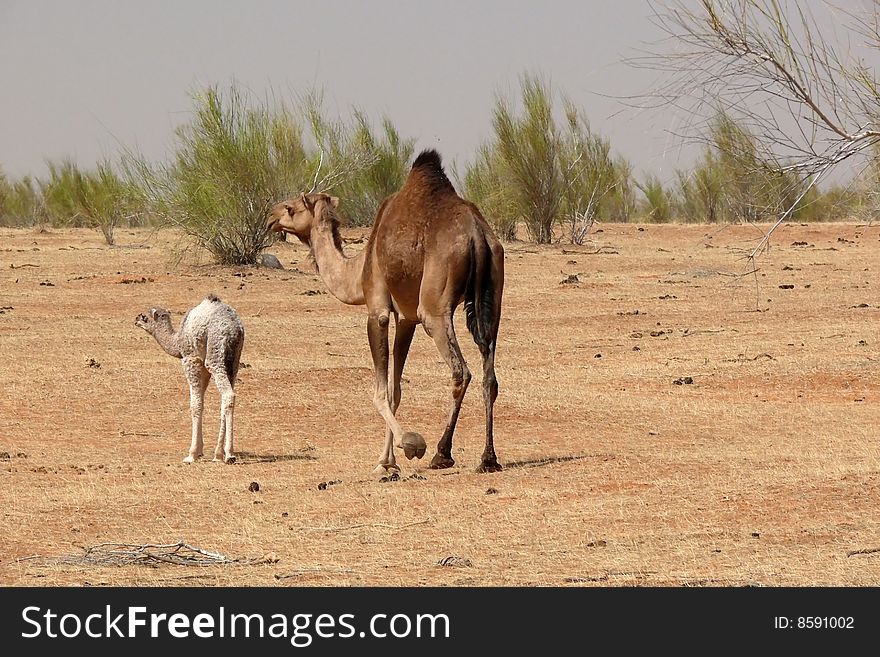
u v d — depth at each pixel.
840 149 15.98
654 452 24.27
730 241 81.44
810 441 25.27
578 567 15.66
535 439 26.61
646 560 15.91
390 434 22.67
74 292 53.22
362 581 15.24
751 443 25.31
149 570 15.98
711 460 22.67
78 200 83.81
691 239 82.88
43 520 18.83
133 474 22.70
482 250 21.83
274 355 38.88
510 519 18.31
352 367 36.03
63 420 29.02
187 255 67.12
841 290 56.09
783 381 33.81
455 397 22.25
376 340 23.03
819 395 31.84
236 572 15.85
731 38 15.55
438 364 37.69
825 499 18.78
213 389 32.94
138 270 61.00
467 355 39.72
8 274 58.84
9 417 29.20
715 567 15.51
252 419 29.36
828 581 14.77
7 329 42.69
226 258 63.16
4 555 16.81
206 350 24.23
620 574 15.27
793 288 57.25
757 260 69.81
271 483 21.67
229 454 24.09
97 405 30.75
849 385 32.94
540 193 79.19
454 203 22.23
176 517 19.02
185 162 63.19
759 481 20.25
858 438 25.44
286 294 54.19
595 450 24.91
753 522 17.67
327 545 17.17
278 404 30.95
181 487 21.30
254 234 63.00
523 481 21.08
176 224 63.41
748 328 44.81
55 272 60.22
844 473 20.62
